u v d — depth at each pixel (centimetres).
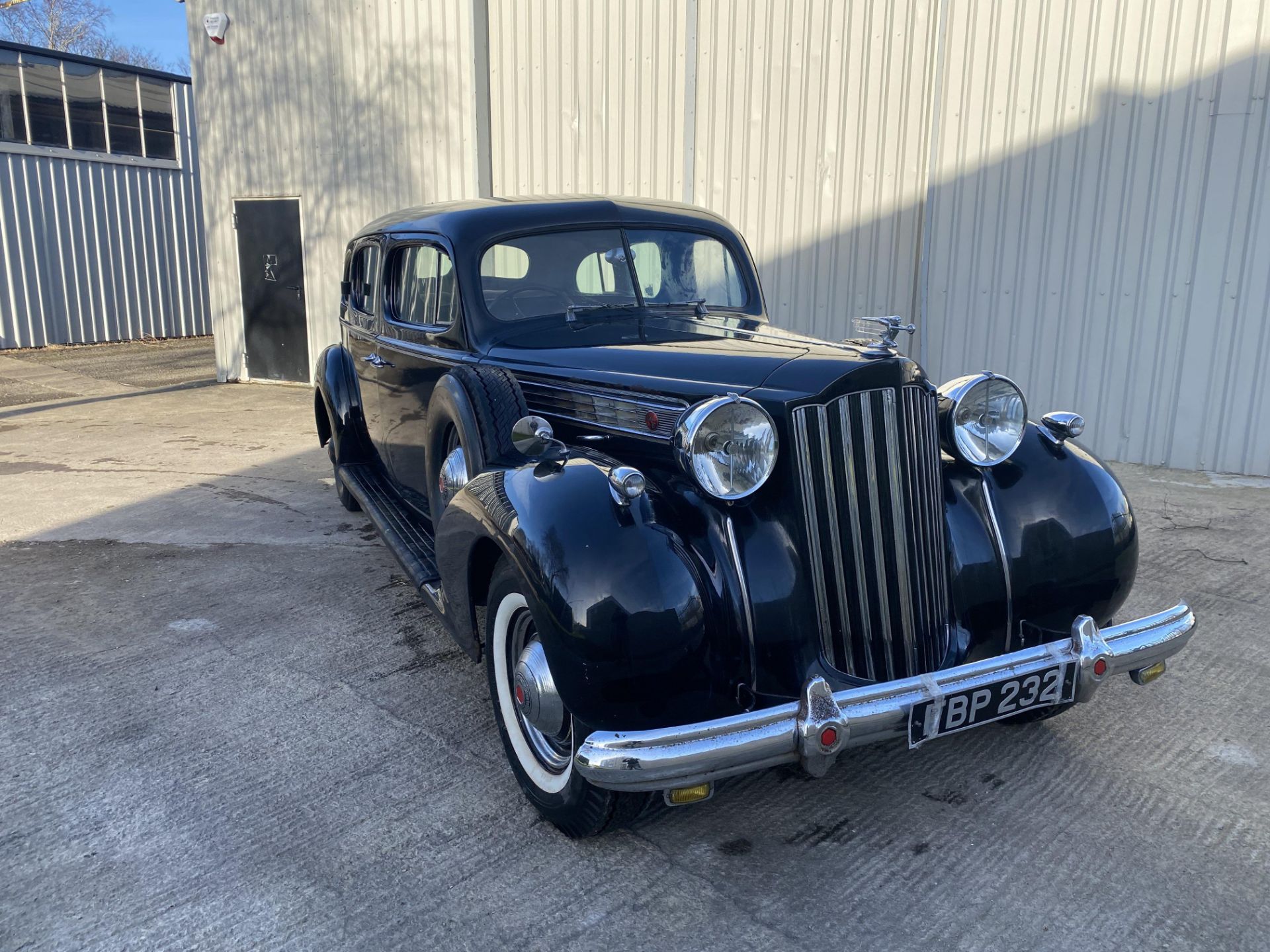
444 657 390
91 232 1666
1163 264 656
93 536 557
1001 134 693
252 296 1162
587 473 256
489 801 289
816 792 293
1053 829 273
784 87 773
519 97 917
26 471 725
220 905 242
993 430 291
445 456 358
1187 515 563
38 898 245
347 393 554
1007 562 284
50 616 433
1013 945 227
